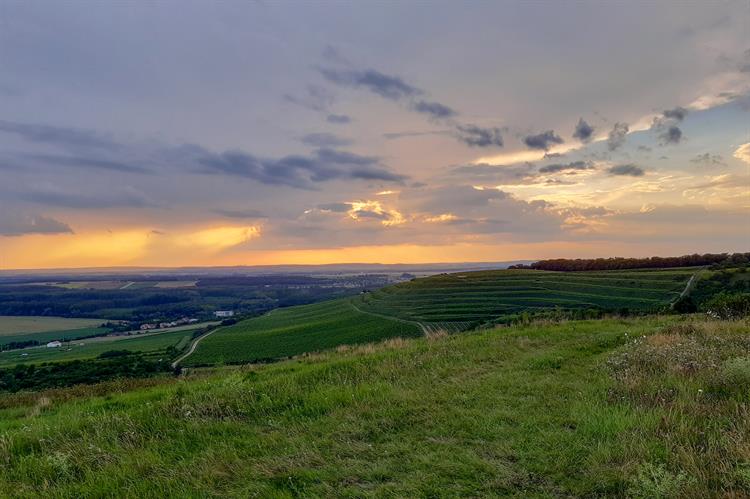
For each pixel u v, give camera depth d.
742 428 5.83
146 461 6.25
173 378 16.44
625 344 12.77
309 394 8.88
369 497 4.96
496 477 5.23
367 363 11.70
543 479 5.22
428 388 9.02
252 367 15.86
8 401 15.18
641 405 7.29
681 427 6.07
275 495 5.15
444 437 6.56
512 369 10.55
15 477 6.12
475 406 7.80
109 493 5.52
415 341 17.11
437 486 5.13
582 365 10.80
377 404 8.11
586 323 19.75
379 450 6.20
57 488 5.68
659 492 4.59
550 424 6.80
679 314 24.17
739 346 10.95
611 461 5.52
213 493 5.27
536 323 20.33
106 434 7.38
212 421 7.83
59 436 7.41
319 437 6.83
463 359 11.75
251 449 6.57
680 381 8.27
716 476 4.84
